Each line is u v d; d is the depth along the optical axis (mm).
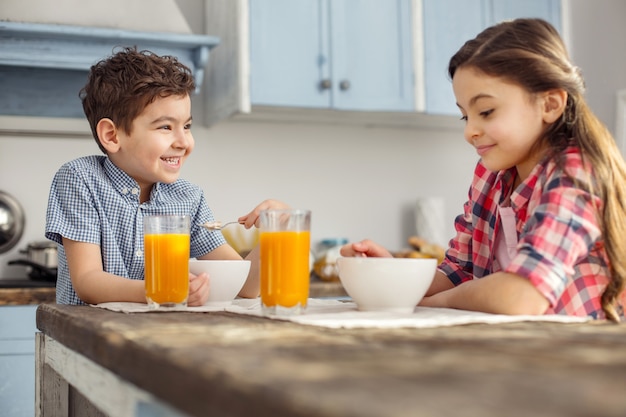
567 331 815
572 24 3633
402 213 3426
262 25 2877
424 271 1080
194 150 3156
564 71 1258
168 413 614
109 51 2781
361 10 3010
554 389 456
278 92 2885
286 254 1020
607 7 3684
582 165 1174
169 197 1843
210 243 1911
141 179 1754
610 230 1152
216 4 3066
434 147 3494
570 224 1098
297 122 3293
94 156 1784
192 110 3172
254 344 671
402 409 390
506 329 840
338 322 876
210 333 768
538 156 1301
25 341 2492
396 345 673
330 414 393
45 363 1283
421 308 1178
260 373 499
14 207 2922
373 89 3008
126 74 1692
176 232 1171
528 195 1280
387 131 3426
